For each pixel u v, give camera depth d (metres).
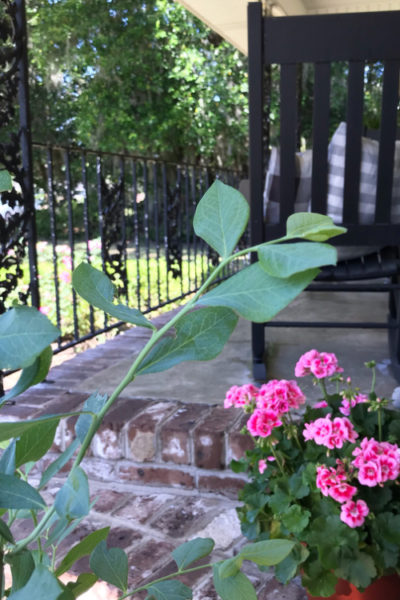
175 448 1.67
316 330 2.81
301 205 2.19
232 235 0.39
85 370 2.38
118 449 1.72
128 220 8.96
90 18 11.04
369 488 1.13
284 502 1.15
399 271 2.04
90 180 11.31
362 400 1.30
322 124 1.96
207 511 1.60
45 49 11.06
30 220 2.05
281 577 1.08
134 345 2.82
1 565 0.39
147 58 11.33
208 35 10.81
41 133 11.37
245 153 11.86
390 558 1.06
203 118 11.10
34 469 1.82
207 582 1.31
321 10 4.41
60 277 4.49
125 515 1.58
